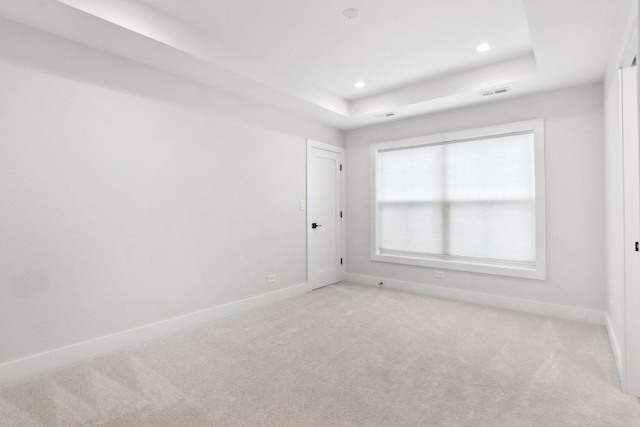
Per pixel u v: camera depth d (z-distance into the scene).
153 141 2.94
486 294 3.88
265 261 3.97
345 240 5.17
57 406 1.89
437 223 4.32
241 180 3.70
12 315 2.20
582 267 3.30
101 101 2.61
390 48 3.02
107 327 2.64
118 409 1.86
